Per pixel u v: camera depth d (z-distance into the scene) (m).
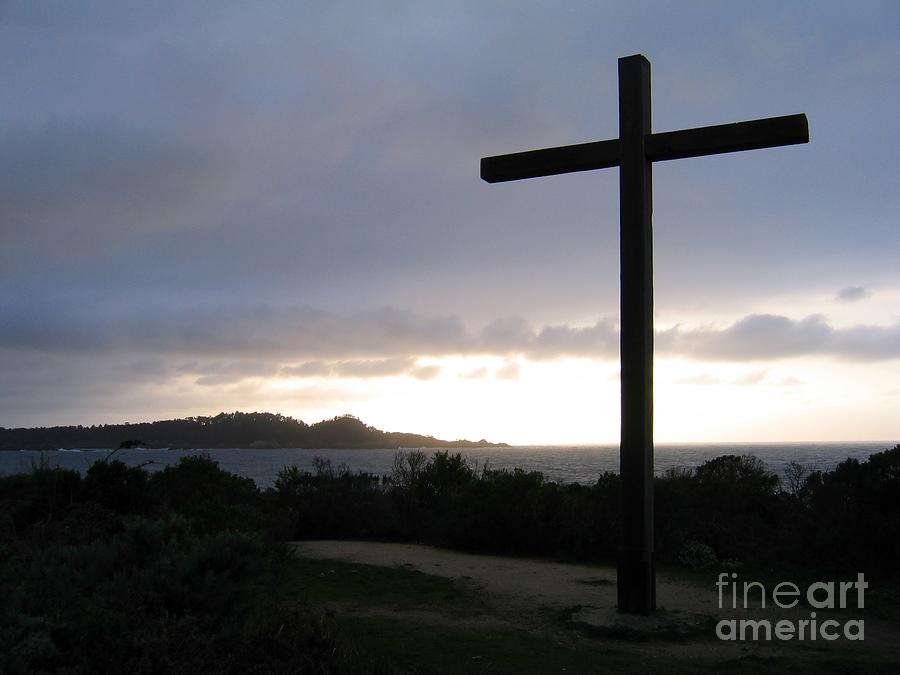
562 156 9.38
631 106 8.92
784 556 11.98
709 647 7.43
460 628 7.93
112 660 4.23
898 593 9.73
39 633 4.23
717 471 16.62
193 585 5.41
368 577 10.95
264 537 9.88
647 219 8.84
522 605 9.22
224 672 4.53
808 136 8.31
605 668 6.54
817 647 7.45
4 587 4.93
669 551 12.55
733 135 8.53
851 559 11.27
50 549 6.38
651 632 7.73
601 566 12.47
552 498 14.36
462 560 12.98
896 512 11.45
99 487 12.59
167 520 6.86
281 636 5.19
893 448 12.79
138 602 4.95
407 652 6.79
